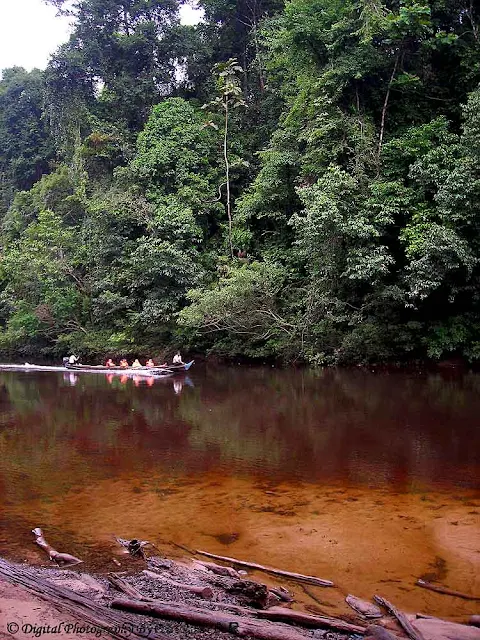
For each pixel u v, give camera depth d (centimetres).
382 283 2052
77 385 2120
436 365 2097
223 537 669
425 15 2134
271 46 2641
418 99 2309
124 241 2900
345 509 745
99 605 457
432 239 1769
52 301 3053
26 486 883
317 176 2353
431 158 1936
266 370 2341
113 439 1198
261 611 473
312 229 1969
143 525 714
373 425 1239
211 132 3164
